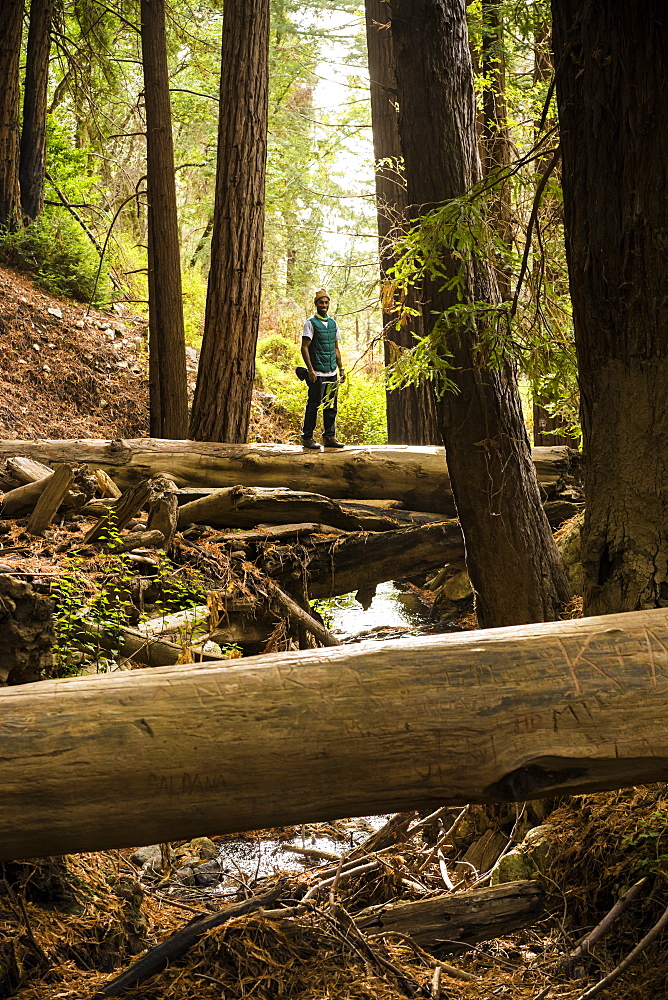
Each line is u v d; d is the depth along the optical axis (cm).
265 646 677
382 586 1205
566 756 189
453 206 430
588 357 331
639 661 198
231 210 1038
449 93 548
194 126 1934
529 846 367
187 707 180
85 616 504
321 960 299
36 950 309
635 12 302
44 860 347
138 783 174
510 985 302
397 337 1116
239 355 1047
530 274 500
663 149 302
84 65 1806
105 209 2061
